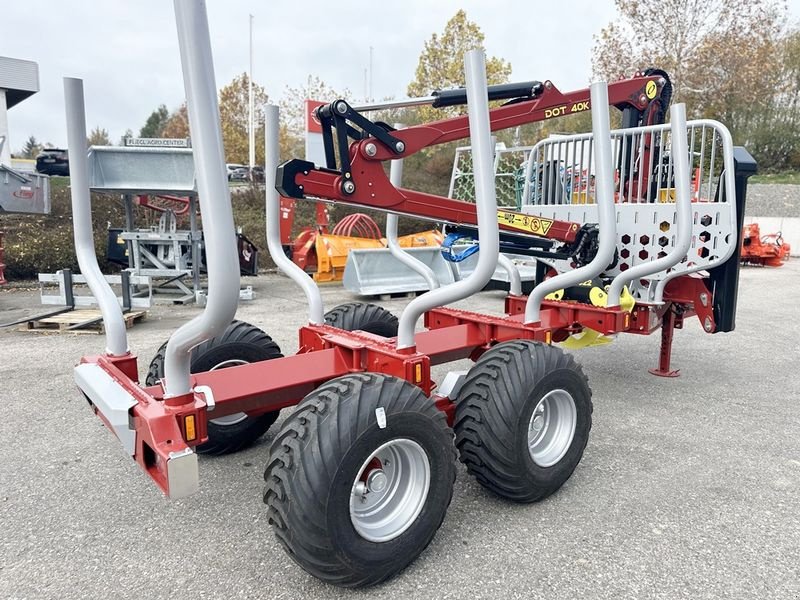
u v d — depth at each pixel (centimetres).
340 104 295
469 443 266
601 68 2327
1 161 1037
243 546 249
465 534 257
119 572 231
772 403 438
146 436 202
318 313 336
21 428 375
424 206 338
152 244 915
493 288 955
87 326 677
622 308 406
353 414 211
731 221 387
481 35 2334
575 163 479
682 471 321
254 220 1497
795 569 233
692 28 2189
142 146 793
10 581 225
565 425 293
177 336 201
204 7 164
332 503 203
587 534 258
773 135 3102
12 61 1242
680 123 363
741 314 818
